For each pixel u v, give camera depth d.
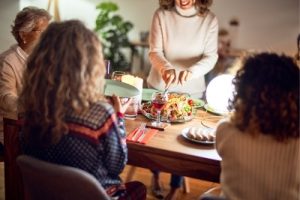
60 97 1.17
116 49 5.12
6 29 3.92
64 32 1.18
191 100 2.00
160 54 2.35
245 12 5.07
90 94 1.21
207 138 1.58
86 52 1.18
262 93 1.12
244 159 1.18
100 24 5.05
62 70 1.16
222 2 5.10
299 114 1.14
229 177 1.22
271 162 1.15
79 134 1.20
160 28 2.38
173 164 1.52
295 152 1.13
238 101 1.19
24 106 1.26
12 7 3.95
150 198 2.46
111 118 1.25
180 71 2.26
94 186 1.18
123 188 1.46
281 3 4.91
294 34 4.97
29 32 1.88
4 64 1.92
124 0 5.31
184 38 2.37
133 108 1.86
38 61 1.20
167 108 1.87
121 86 1.81
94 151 1.22
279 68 1.13
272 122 1.11
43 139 1.23
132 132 1.66
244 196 1.19
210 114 2.00
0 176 2.58
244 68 1.19
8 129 1.72
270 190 1.16
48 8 4.36
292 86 1.12
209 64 2.31
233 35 5.18
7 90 1.88
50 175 1.18
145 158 1.56
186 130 1.70
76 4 5.16
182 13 2.33
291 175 1.14
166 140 1.61
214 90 1.92
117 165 1.32
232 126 1.21
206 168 1.48
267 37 5.08
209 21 2.36
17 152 1.74
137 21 5.36
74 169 1.16
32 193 1.34
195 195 2.53
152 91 2.29
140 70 5.36
